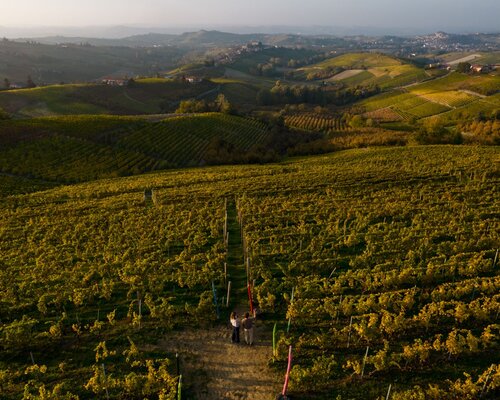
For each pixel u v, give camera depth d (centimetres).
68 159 8206
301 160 8406
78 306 2594
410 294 2391
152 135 10481
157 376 1836
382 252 3075
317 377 1859
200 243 3475
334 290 2527
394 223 3719
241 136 12438
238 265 3123
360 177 5472
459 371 1872
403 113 17288
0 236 4056
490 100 16288
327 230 3591
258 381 1897
